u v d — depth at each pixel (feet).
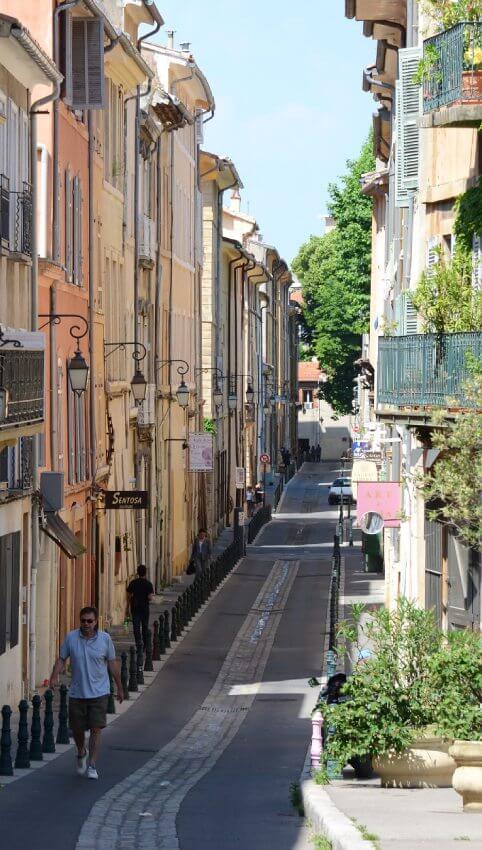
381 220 223.51
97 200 162.91
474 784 60.54
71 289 145.28
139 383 163.63
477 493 69.82
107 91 171.22
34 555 123.65
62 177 140.56
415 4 123.85
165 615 160.15
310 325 501.15
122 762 93.45
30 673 123.65
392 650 76.23
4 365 102.17
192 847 58.85
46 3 135.44
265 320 444.96
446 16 92.17
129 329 188.44
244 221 407.23
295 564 253.03
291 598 203.21
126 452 183.52
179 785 83.05
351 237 338.13
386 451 178.70
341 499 297.33
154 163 210.18
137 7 192.03
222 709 124.67
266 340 447.42
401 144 113.29
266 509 358.02
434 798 67.77
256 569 245.04
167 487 223.51
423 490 73.72
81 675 81.25
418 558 116.78
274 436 477.36
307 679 141.08
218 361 294.25
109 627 167.73
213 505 289.74
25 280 122.21
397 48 143.02
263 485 381.40
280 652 158.20
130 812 70.54
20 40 106.01
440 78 92.22
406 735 73.82
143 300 199.11
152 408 203.62
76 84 140.15
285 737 109.81
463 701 74.90
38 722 90.89
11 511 114.52
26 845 59.52
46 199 132.77
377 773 78.18
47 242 132.67
